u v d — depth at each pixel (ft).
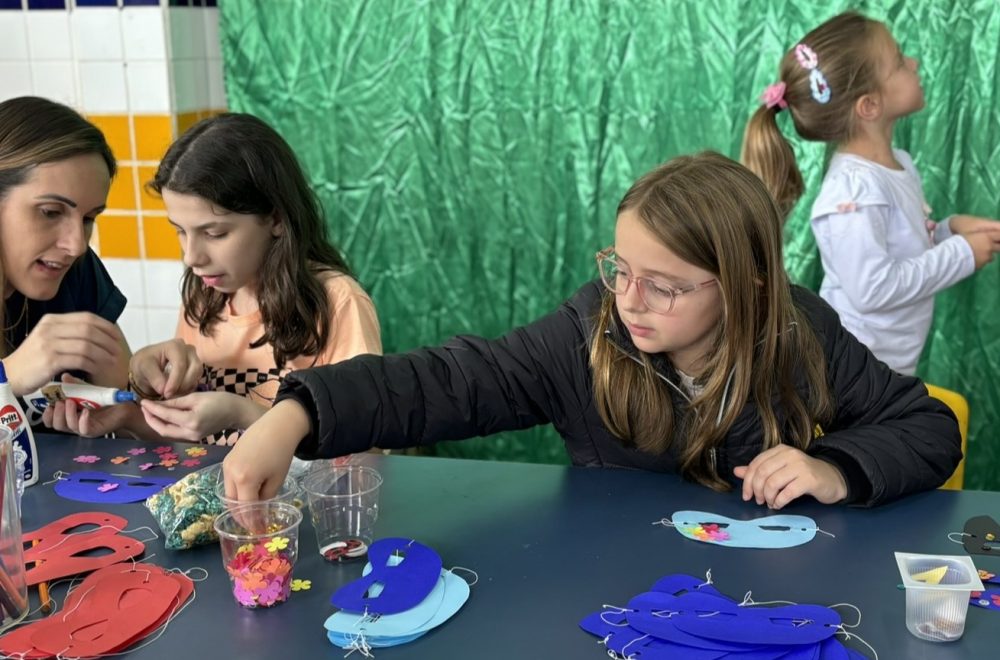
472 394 4.31
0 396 4.21
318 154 8.59
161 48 8.14
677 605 3.20
